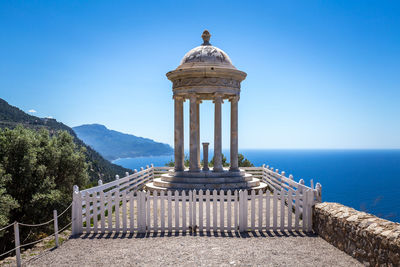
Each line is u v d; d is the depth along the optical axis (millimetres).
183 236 10148
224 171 18922
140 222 10578
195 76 18156
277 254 8461
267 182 22266
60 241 10016
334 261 7969
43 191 21406
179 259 8125
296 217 10734
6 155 21547
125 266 7723
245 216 10688
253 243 9398
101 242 9633
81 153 27094
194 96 18516
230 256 8312
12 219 21125
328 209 9773
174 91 19156
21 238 20156
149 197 10625
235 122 19234
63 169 25625
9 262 8188
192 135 18703
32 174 22578
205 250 8781
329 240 9461
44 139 25234
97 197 10648
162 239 9859
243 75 18859
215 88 18094
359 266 7656
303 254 8469
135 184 18953
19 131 23312
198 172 18500
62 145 26484
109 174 71562
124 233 10516
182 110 19844
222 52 19359
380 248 7121
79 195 10555
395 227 7148
